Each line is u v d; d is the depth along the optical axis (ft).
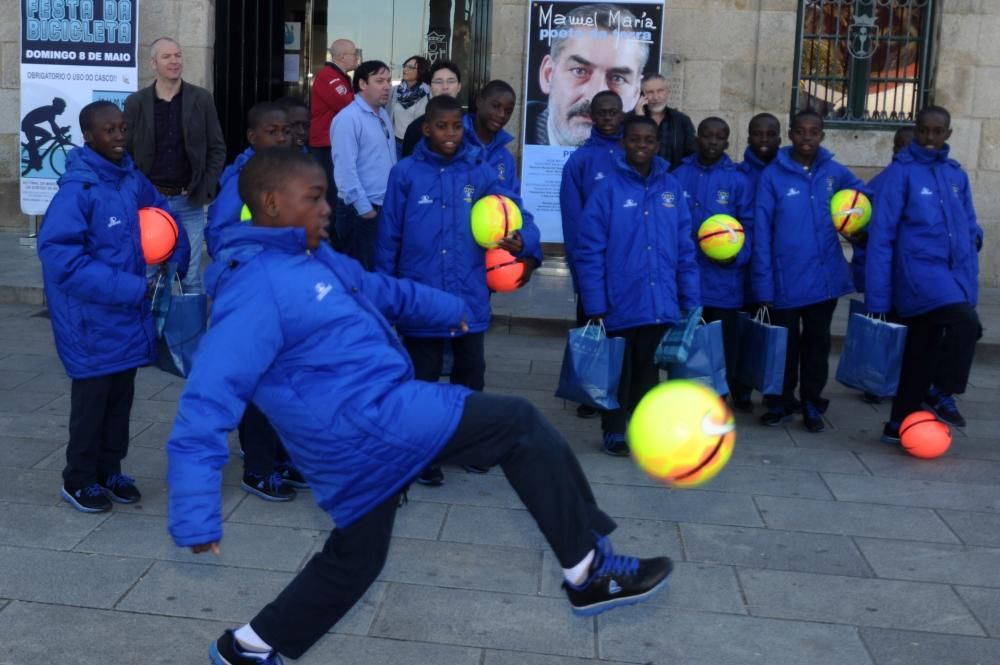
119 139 14.43
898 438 19.76
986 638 12.16
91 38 32.60
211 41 34.71
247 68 37.22
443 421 8.75
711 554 14.34
